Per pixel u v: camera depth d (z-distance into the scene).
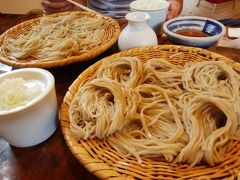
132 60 0.36
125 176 0.23
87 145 0.27
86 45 0.44
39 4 0.86
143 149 0.27
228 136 0.27
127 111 0.29
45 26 0.51
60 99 0.37
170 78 0.35
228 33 0.49
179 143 0.27
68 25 0.51
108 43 0.42
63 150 0.30
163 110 0.31
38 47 0.44
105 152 0.27
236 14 0.66
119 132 0.29
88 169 0.24
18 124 0.27
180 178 0.24
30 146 0.30
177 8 0.55
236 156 0.26
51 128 0.31
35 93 0.28
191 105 0.29
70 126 0.28
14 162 0.29
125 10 0.59
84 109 0.29
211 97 0.28
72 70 0.42
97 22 0.51
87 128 0.28
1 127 0.27
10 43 0.46
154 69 0.36
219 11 0.63
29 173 0.27
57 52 0.41
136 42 0.42
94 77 0.35
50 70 0.42
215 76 0.33
